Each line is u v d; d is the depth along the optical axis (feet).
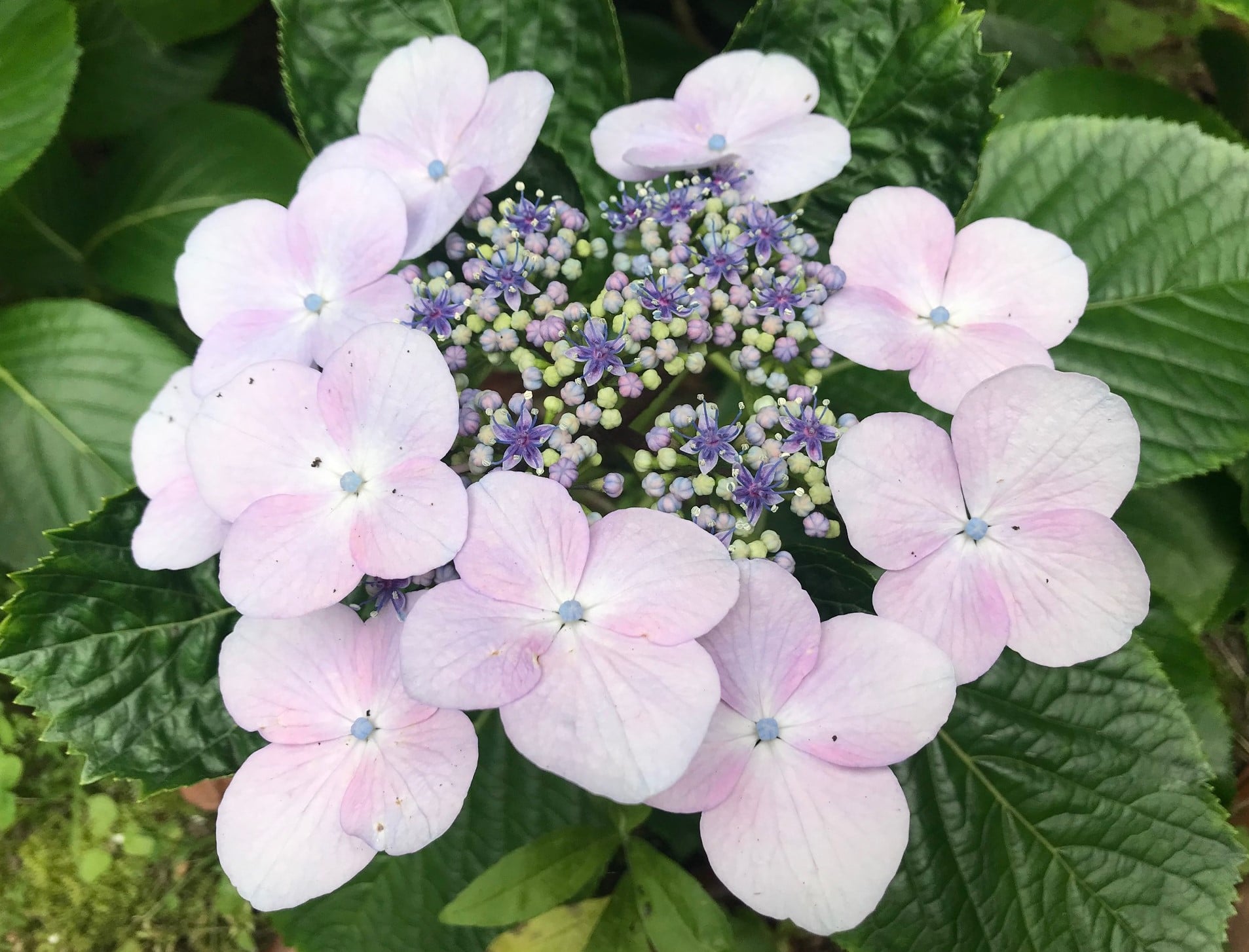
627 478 0.54
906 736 0.44
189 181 0.83
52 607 0.59
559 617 0.44
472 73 0.59
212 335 0.55
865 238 0.56
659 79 0.90
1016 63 0.84
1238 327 0.64
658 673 0.42
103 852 0.80
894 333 0.53
